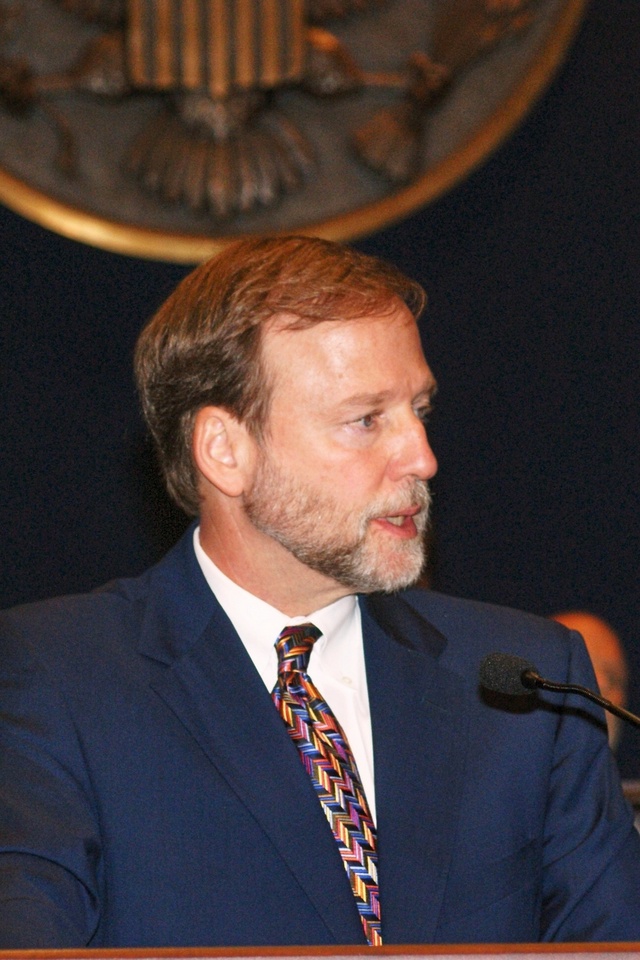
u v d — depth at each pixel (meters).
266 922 5.01
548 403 10.39
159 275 10.26
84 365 10.22
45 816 5.02
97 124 10.09
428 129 10.21
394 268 5.50
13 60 9.98
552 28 10.18
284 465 5.30
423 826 5.30
